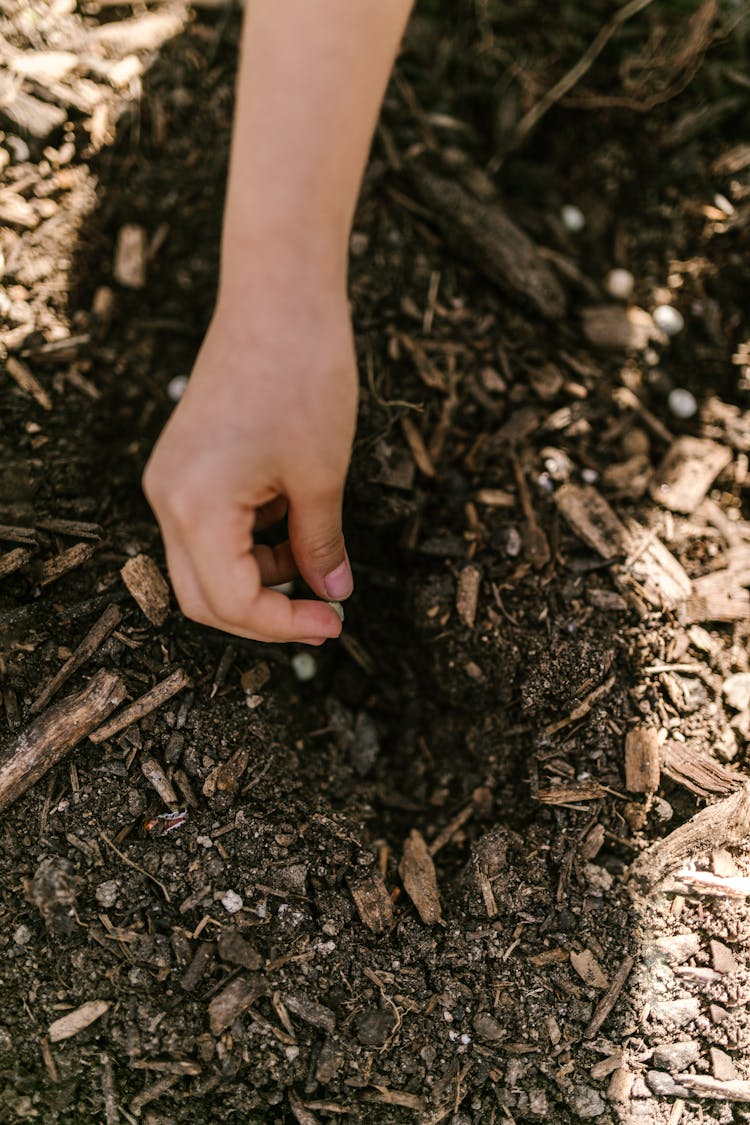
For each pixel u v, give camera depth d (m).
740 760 0.52
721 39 0.61
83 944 0.46
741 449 0.57
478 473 0.55
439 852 0.51
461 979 0.48
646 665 0.52
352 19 0.39
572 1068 0.47
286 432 0.40
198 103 0.57
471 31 0.61
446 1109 0.47
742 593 0.53
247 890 0.47
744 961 0.49
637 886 0.49
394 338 0.56
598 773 0.50
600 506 0.54
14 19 0.56
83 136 0.56
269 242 0.39
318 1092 0.47
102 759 0.48
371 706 0.54
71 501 0.52
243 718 0.50
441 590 0.53
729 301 0.59
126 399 0.55
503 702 0.52
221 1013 0.46
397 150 0.58
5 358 0.53
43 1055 0.46
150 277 0.57
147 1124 0.46
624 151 0.61
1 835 0.47
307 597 0.54
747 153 0.60
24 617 0.49
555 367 0.57
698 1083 0.47
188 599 0.42
